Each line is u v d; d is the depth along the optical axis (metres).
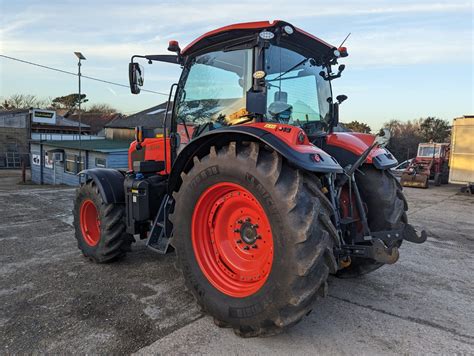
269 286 2.39
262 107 2.68
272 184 2.37
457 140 12.43
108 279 3.73
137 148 4.31
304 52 3.44
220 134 2.72
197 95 3.51
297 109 3.33
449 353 2.48
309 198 2.40
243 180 2.53
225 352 2.44
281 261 2.32
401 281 3.85
